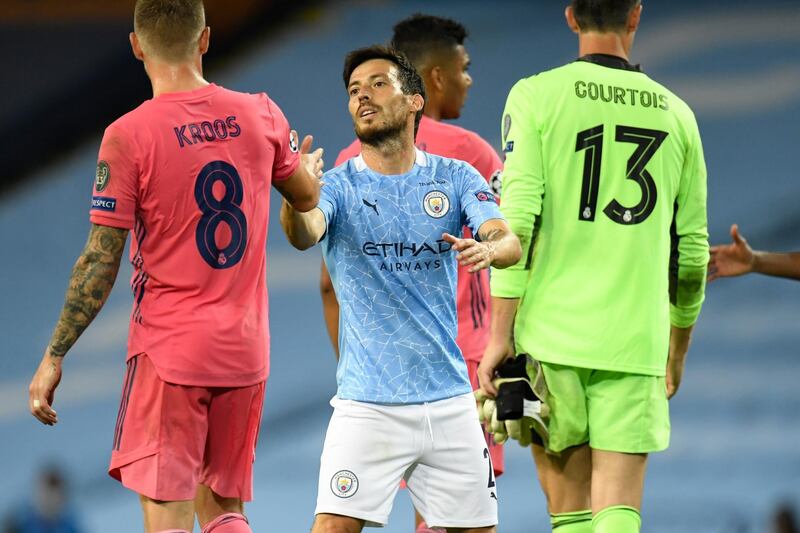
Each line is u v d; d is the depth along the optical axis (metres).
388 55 12.98
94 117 44.44
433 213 12.80
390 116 12.76
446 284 12.84
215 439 12.77
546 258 13.70
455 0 44.34
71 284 11.98
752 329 37.91
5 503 38.50
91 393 39.72
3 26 44.47
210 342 12.29
